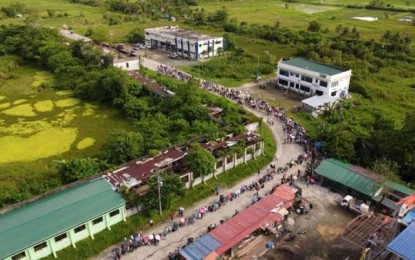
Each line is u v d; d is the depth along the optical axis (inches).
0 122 3316.9
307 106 3570.4
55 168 2544.3
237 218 2006.6
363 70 4633.4
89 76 4050.2
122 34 6432.1
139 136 2741.1
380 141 2596.0
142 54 5418.3
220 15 7190.0
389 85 4370.1
